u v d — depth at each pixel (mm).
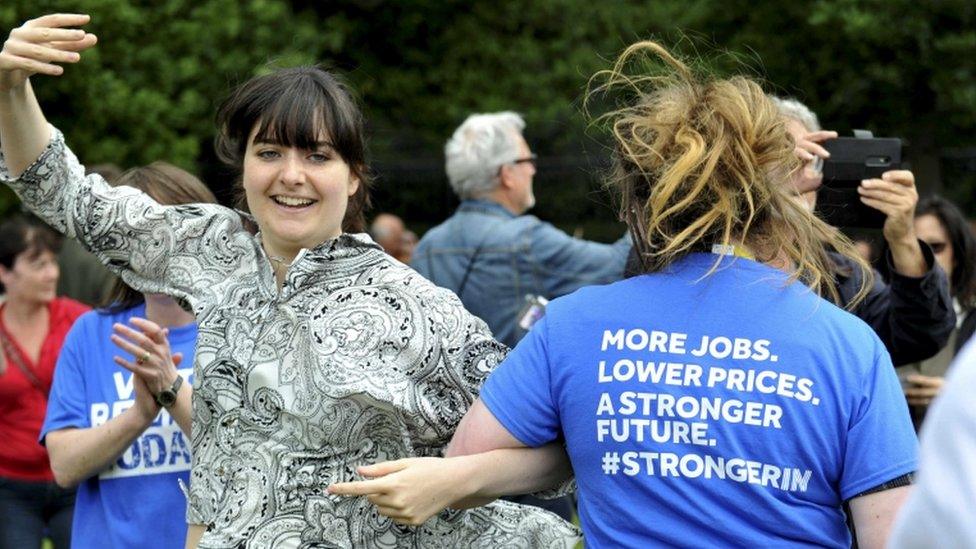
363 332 3633
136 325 4461
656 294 3266
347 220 4047
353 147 3779
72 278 9047
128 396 4926
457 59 22109
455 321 3707
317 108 3717
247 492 3604
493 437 3357
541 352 3338
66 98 16703
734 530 3104
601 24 21609
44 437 4922
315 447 3600
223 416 3664
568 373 3283
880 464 3100
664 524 3146
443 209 21531
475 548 3711
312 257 3660
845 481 3139
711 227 3299
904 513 2109
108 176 7105
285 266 3789
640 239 3389
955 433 2035
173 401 4508
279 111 3693
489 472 3340
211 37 18188
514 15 21766
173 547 4754
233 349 3682
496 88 21672
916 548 2078
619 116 3561
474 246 7414
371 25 22234
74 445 4770
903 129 21156
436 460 3312
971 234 6797
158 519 4758
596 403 3230
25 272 7160
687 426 3145
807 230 3367
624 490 3193
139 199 3982
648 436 3168
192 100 17469
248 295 3744
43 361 7082
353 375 3582
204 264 3861
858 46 20250
